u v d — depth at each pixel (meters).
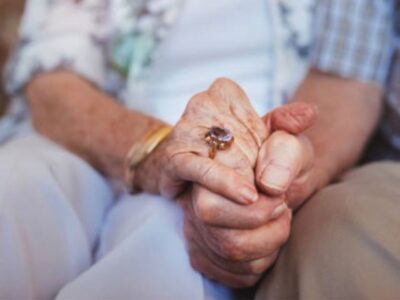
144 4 0.60
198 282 0.43
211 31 0.59
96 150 0.52
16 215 0.44
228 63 0.60
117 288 0.43
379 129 0.63
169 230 0.45
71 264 0.47
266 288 0.42
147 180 0.47
